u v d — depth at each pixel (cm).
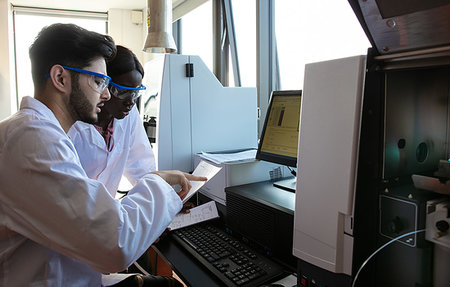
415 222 64
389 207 69
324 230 74
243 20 278
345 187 70
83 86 83
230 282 90
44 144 72
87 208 72
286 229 99
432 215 63
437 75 77
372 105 68
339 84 71
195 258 106
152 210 84
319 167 75
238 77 298
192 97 166
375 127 68
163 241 120
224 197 131
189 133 167
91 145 121
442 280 65
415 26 58
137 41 461
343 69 70
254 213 112
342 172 70
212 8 315
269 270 96
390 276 72
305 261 80
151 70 181
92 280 91
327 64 73
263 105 243
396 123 70
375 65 67
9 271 78
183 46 427
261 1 234
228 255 104
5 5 396
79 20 466
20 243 77
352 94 68
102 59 87
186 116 165
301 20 207
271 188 127
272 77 242
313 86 76
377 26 63
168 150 162
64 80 82
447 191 62
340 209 70
